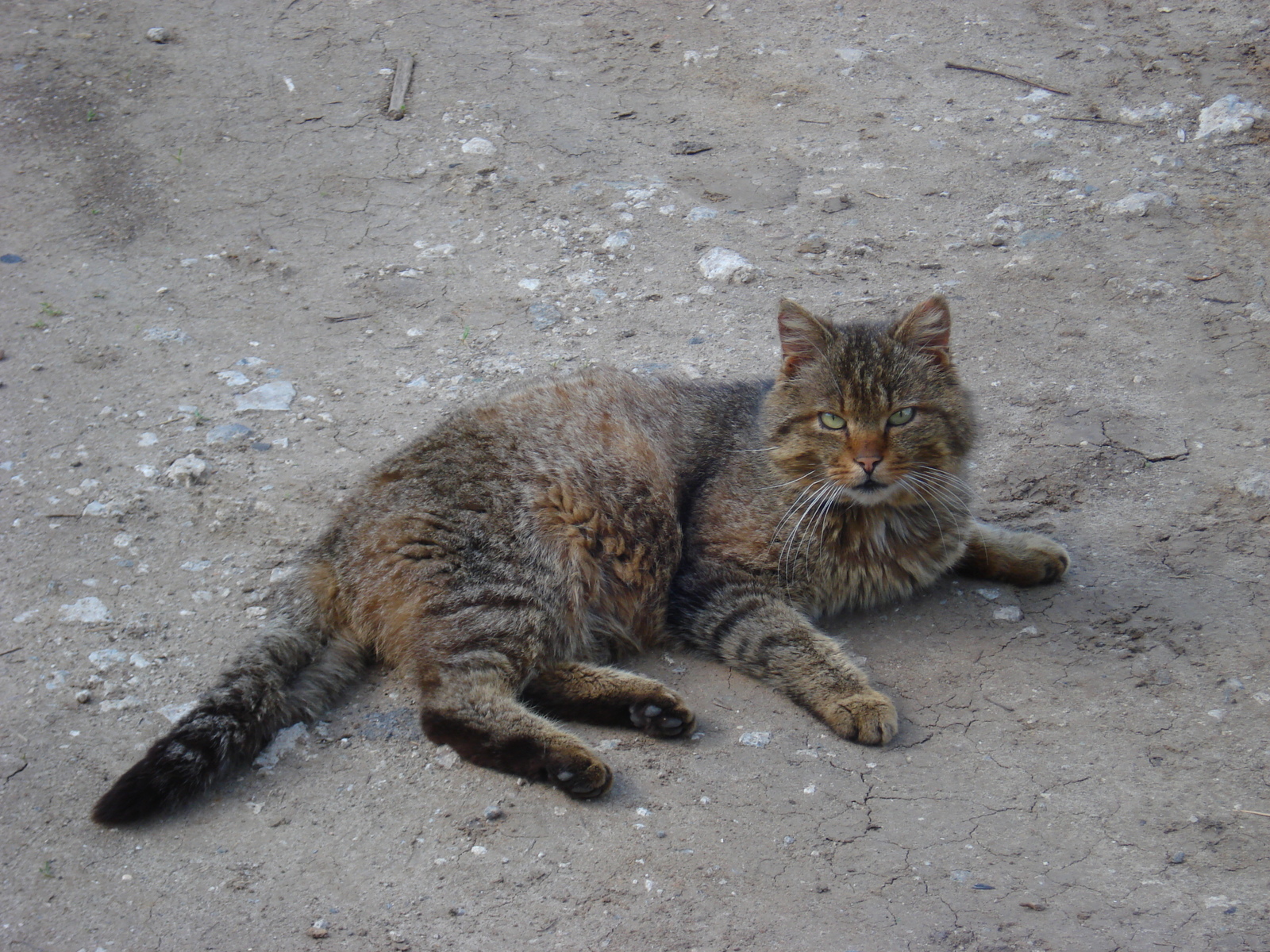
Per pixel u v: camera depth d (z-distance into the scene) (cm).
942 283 232
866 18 300
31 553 200
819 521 195
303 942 177
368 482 197
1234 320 224
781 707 191
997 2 304
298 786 185
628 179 248
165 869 180
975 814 183
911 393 193
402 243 239
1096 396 217
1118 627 195
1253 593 197
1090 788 184
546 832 182
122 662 192
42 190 244
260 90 268
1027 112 260
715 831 182
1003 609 198
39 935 177
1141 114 255
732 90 275
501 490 193
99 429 213
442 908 178
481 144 253
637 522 195
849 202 244
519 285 233
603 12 307
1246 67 268
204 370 221
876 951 176
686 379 207
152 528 203
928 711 190
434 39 290
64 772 185
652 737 189
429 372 222
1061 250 235
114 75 270
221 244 238
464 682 189
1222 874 179
